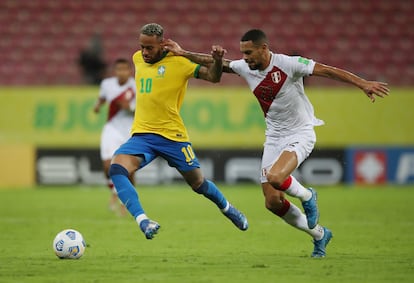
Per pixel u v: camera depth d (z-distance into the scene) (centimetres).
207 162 7069
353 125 7238
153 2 9394
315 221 2867
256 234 3791
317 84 8312
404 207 5241
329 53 9088
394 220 4469
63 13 9250
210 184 2966
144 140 2897
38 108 7112
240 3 9419
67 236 2886
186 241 3509
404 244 3375
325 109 7244
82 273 2509
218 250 3186
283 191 2803
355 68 8975
